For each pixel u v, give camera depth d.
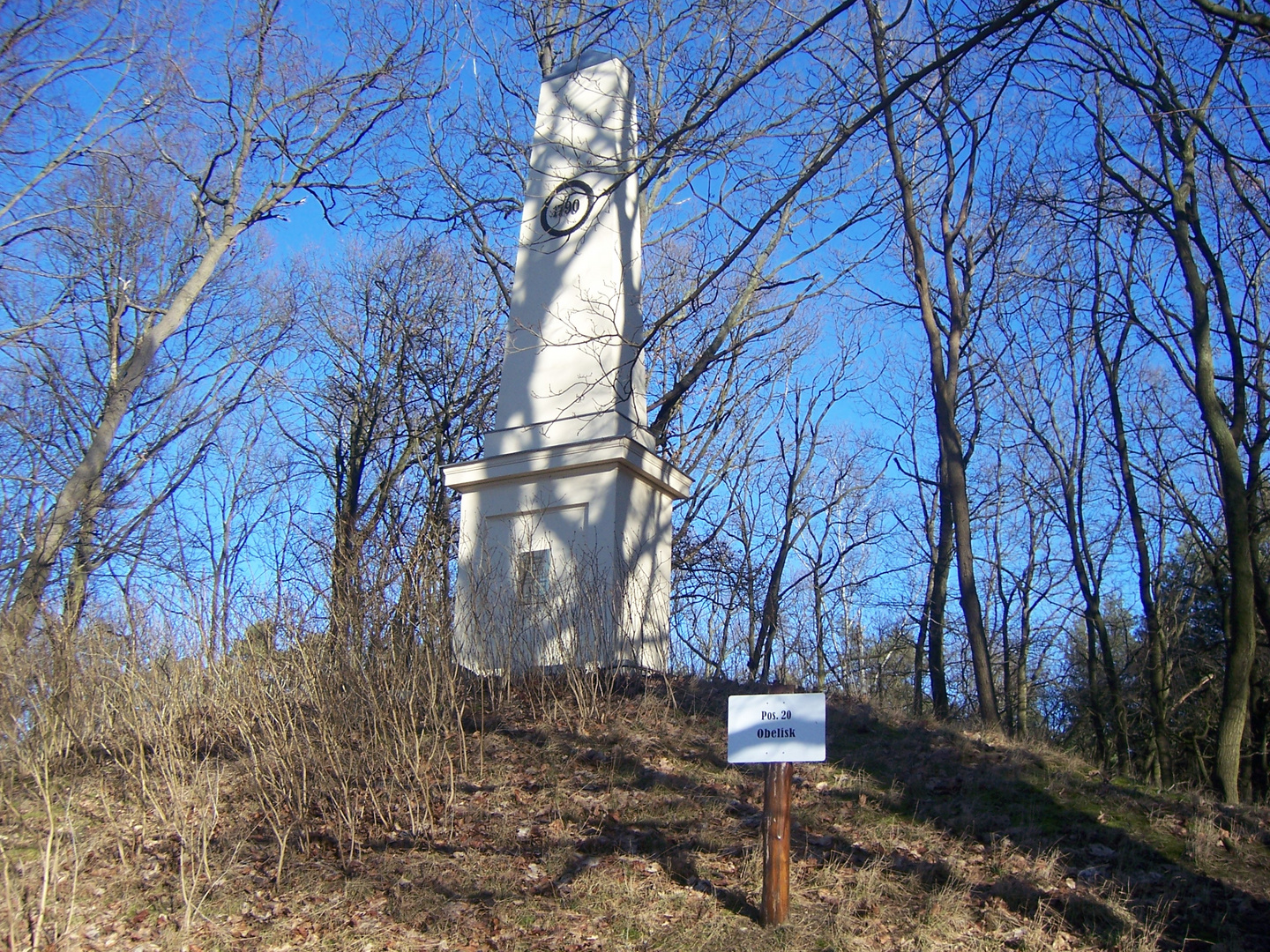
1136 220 14.55
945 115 10.68
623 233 14.20
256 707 8.62
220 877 7.01
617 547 12.18
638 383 13.90
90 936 6.50
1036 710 28.44
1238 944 6.15
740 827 7.69
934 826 7.82
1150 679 20.33
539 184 14.57
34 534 13.76
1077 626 27.81
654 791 8.30
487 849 7.43
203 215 17.58
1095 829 7.75
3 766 8.95
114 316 19.28
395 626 9.30
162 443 19.47
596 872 6.98
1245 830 7.85
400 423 22.38
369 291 22.94
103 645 9.59
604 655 10.73
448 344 23.05
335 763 8.09
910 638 27.56
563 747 9.21
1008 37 8.97
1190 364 17.16
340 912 6.70
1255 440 16.45
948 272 16.92
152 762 8.83
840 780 8.68
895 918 6.41
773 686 11.26
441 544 10.30
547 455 12.73
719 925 6.29
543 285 14.02
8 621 10.07
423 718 9.12
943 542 21.62
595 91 14.79
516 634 10.89
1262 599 15.36
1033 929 6.24
